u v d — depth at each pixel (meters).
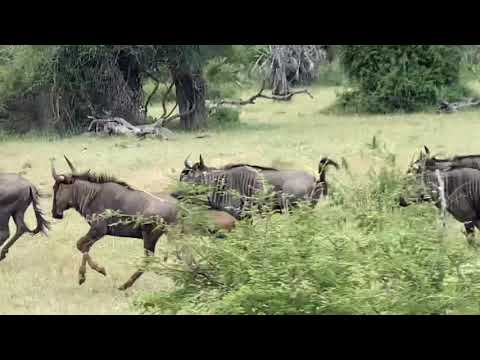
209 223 11.08
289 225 10.08
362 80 45.69
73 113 39.34
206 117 40.62
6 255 17.11
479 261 9.91
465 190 15.51
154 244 14.66
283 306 9.21
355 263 9.49
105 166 27.45
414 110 44.62
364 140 31.12
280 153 28.97
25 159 29.48
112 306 13.30
